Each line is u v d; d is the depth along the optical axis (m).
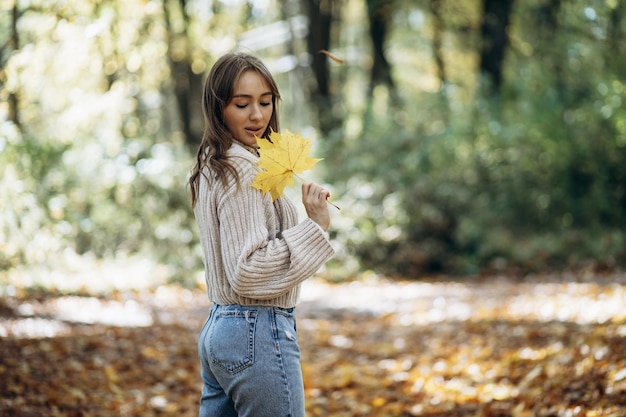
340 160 13.55
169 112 18.45
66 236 9.37
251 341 2.50
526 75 14.16
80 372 5.84
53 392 5.18
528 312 8.12
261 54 20.09
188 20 12.41
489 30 15.37
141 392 5.58
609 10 13.57
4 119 7.75
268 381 2.49
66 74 9.35
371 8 16.36
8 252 7.76
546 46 14.66
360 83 21.47
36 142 8.52
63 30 8.65
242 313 2.52
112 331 7.59
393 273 12.94
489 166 13.37
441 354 6.78
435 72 20.06
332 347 7.63
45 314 8.31
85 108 10.09
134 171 11.74
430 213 12.84
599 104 13.16
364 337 8.12
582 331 6.34
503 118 13.74
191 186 2.70
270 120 2.78
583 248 12.30
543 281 11.04
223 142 2.60
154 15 10.67
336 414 5.23
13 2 7.90
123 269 11.91
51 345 6.54
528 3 15.60
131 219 12.11
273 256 2.44
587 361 5.02
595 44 13.77
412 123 14.08
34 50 8.36
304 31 17.14
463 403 5.14
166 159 12.32
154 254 12.15
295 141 2.51
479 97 14.23
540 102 13.35
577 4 14.16
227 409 2.70
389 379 5.99
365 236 12.91
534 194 13.19
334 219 12.98
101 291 10.31
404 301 10.44
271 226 2.57
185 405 5.36
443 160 13.32
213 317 2.60
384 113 14.93
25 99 8.87
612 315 6.81
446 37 18.38
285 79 21.59
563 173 13.18
